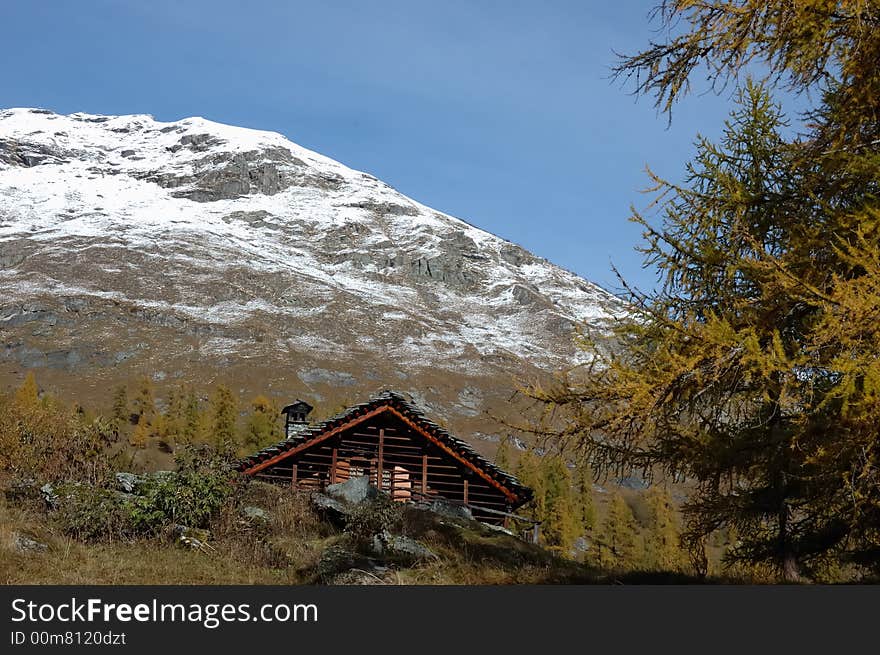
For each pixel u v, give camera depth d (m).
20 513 14.05
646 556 53.16
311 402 141.00
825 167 8.02
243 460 25.05
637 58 7.20
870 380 6.19
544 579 12.60
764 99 10.43
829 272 7.72
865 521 10.21
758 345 7.08
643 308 8.66
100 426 19.70
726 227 9.22
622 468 9.79
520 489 25.53
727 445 10.20
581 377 8.02
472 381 170.50
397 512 16.86
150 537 14.12
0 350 146.25
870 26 6.46
